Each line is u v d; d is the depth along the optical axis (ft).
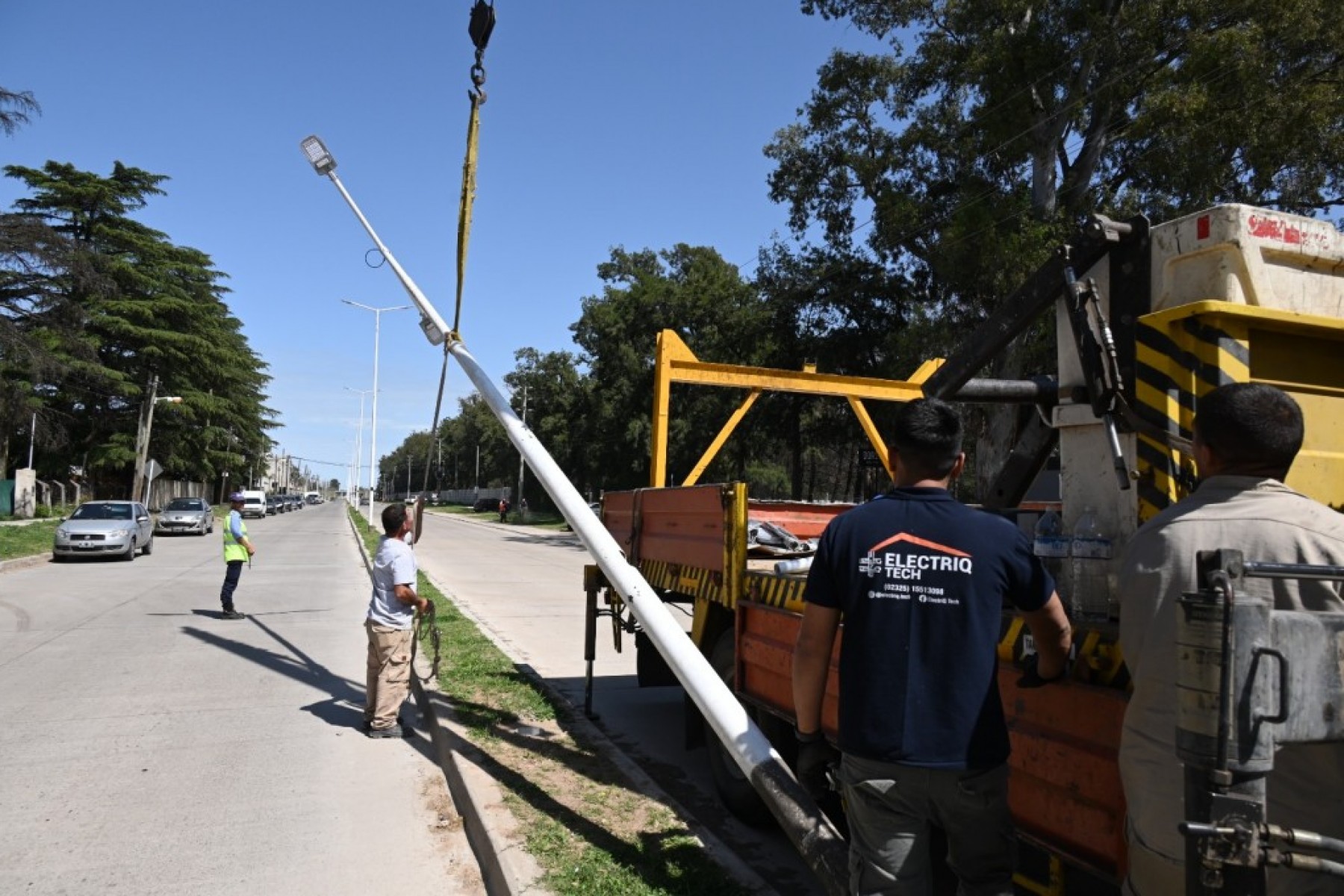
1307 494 9.13
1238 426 6.74
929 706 7.66
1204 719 5.55
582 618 44.47
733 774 17.02
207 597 49.57
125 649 33.40
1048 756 9.46
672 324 125.18
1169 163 55.47
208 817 16.90
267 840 15.88
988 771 7.65
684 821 15.85
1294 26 51.42
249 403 245.04
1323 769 6.08
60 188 162.91
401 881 14.39
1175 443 8.60
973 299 70.44
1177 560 6.63
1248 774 5.40
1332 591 6.14
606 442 143.54
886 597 7.88
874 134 80.74
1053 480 17.42
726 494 16.97
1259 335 8.95
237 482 296.71
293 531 133.80
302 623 40.27
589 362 154.61
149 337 161.48
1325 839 5.36
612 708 26.21
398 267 20.66
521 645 36.06
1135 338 9.52
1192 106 51.21
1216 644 5.50
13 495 124.26
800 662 8.50
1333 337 9.25
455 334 18.81
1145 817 6.59
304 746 21.47
